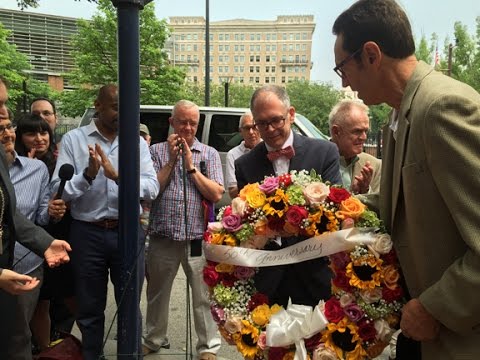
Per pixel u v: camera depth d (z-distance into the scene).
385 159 1.54
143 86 19.77
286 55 109.12
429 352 1.34
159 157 3.21
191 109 3.12
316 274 1.93
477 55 24.06
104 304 2.67
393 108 1.49
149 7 19.30
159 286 3.11
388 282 1.49
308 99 57.00
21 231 2.13
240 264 1.67
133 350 2.22
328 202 1.62
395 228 1.46
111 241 2.59
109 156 2.66
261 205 1.67
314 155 2.27
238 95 52.25
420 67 1.38
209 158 3.22
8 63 20.20
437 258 1.29
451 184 1.19
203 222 3.05
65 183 2.47
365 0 1.43
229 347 3.38
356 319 1.51
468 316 1.18
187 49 108.88
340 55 1.47
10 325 2.21
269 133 2.22
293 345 1.58
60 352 2.56
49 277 2.83
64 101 21.19
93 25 19.48
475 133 1.17
